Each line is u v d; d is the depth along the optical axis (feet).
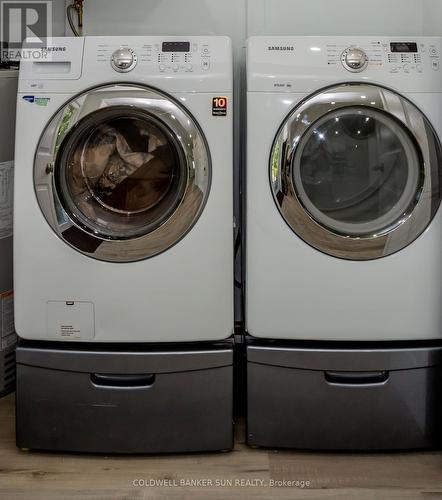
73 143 5.74
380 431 5.93
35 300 5.87
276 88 5.68
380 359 5.84
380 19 7.91
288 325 5.87
